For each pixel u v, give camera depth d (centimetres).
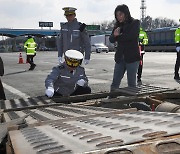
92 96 427
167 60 2352
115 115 231
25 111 313
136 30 547
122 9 545
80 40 639
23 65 2203
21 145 156
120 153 126
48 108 330
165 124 165
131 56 556
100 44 5153
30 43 1698
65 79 455
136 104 332
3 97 524
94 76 1278
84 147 137
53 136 171
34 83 1085
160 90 418
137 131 155
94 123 200
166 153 122
